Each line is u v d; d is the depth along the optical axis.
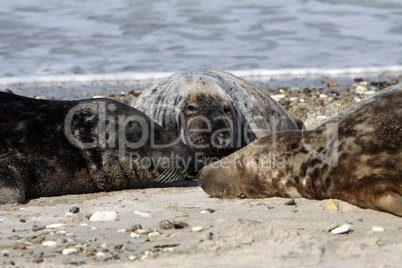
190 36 64.56
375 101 18.62
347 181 18.09
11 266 12.69
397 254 12.93
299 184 19.42
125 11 74.50
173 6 77.69
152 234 15.28
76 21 69.38
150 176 23.11
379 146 17.69
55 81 49.00
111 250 13.90
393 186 17.06
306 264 12.09
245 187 20.53
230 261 12.47
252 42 62.50
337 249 13.36
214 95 26.73
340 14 74.25
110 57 56.59
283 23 70.12
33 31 64.75
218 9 76.38
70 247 14.23
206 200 20.44
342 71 52.75
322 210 17.88
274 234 14.65
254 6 78.19
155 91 28.92
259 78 50.62
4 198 19.56
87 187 22.45
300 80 49.53
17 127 21.77
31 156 21.39
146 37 63.97
